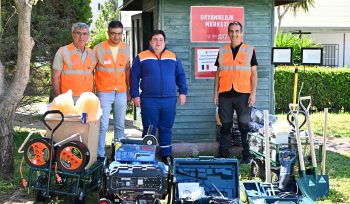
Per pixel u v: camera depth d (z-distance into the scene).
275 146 4.98
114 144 4.64
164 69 5.76
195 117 6.76
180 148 6.58
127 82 5.92
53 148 4.27
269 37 6.89
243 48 5.97
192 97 6.75
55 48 8.72
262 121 6.14
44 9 8.91
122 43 5.75
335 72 11.66
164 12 6.61
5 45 7.93
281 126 5.01
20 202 4.59
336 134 8.47
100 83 5.66
